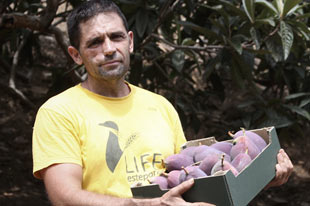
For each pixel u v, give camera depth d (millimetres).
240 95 5938
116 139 1904
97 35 1920
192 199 1664
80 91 1979
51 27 3865
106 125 1917
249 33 3510
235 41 3352
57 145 1828
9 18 3594
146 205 1644
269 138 1911
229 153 1910
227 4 3385
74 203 1714
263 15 3270
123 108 1991
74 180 1788
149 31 3797
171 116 2141
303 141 5582
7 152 4965
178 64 3689
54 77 4184
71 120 1883
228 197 1608
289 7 3064
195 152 1889
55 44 6367
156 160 1945
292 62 4262
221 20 3758
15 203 4125
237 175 1667
